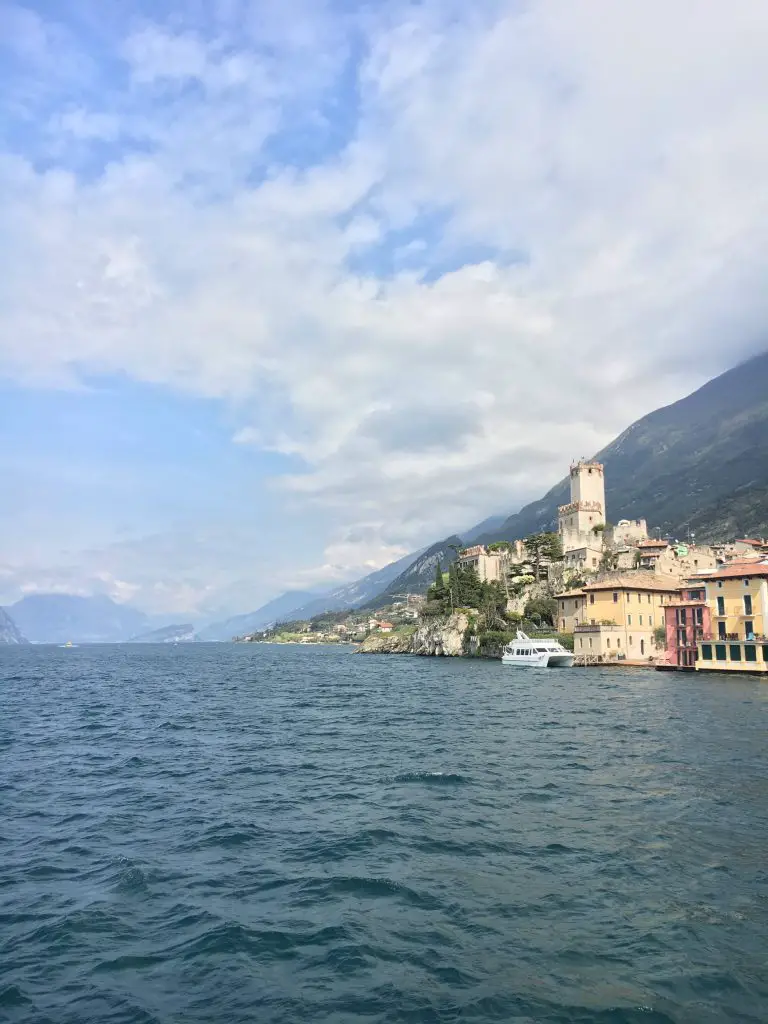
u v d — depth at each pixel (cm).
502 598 19175
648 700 7206
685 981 1546
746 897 1973
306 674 13738
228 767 4047
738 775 3441
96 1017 1455
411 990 1542
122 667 17925
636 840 2462
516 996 1502
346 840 2570
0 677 13600
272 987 1569
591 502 19700
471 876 2181
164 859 2427
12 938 1828
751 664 10844
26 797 3350
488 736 4925
